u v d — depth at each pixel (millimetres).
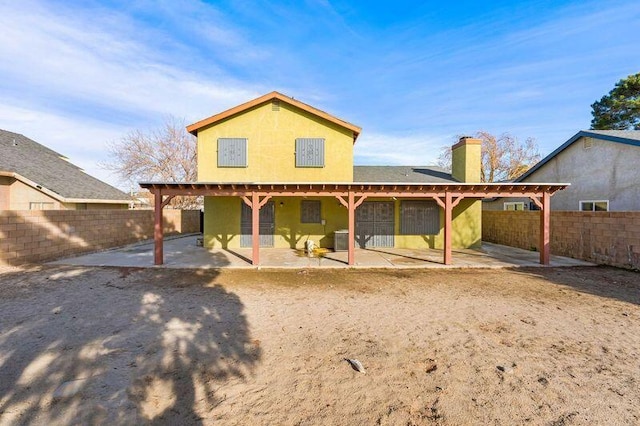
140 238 15633
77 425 2596
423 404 2961
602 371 3580
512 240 14477
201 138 13133
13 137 18594
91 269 8883
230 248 13398
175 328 4734
